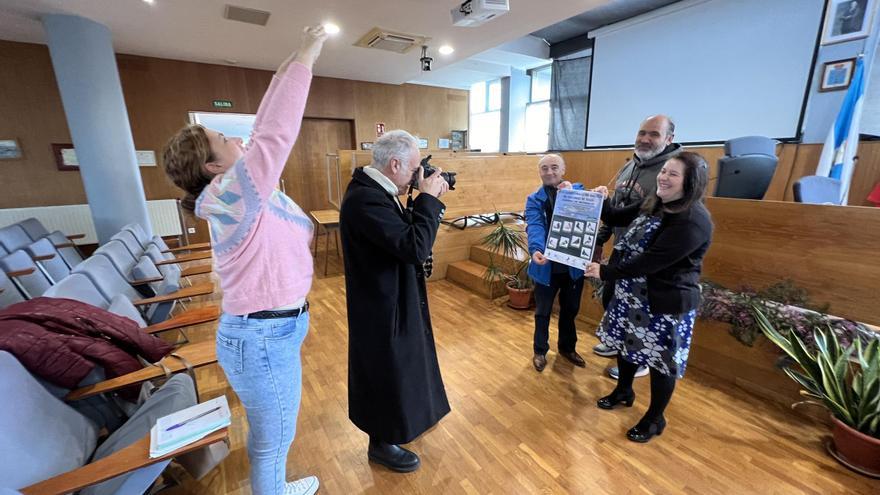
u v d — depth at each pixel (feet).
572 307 7.11
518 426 5.73
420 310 4.58
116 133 10.64
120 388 4.12
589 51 19.16
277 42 12.92
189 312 6.13
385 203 3.84
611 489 4.63
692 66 14.71
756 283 6.61
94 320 4.45
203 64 15.88
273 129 2.60
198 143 2.70
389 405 4.40
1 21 10.34
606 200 6.14
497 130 26.55
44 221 13.37
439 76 21.08
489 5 9.30
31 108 13.00
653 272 4.66
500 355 7.80
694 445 5.27
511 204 14.15
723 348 6.66
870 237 5.42
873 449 4.54
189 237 16.81
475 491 4.63
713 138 14.47
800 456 5.04
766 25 12.62
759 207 6.43
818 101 11.80
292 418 3.34
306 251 3.25
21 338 3.72
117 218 10.82
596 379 6.93
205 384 6.85
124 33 11.64
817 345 5.21
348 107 20.04
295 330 3.11
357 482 4.77
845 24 10.96
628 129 17.29
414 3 9.86
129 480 3.07
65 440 3.54
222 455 4.03
